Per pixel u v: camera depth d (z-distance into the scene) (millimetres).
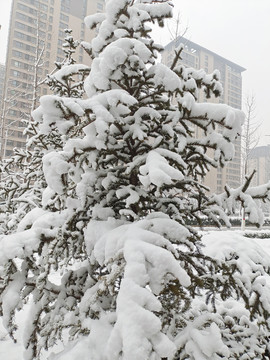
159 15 3080
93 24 3338
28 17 57781
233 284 2887
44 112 2371
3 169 6078
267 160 51906
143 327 1737
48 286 2818
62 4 62125
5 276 2592
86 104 2387
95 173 2854
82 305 2535
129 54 2600
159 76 2771
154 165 2186
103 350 2105
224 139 2848
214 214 3043
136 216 2582
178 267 1975
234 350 2848
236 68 88000
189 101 2707
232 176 66625
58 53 58125
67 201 2850
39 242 2713
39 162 5234
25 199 5059
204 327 2488
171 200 3043
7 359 4172
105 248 2260
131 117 2873
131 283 1871
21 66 56062
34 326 2721
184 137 2902
